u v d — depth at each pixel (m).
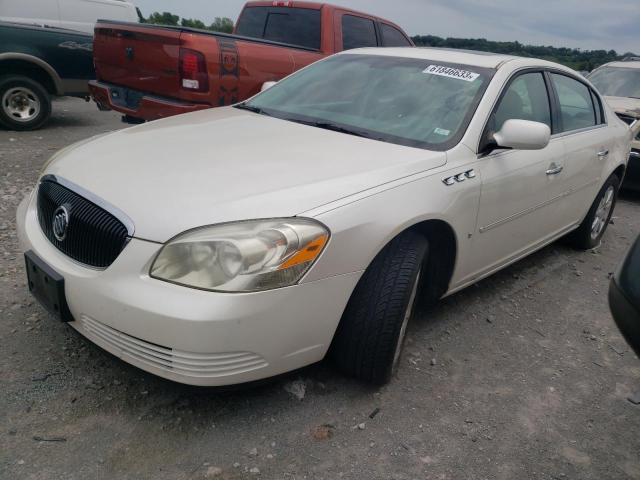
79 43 8.32
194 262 2.18
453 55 3.95
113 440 2.38
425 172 2.91
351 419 2.65
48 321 3.17
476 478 2.41
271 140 3.09
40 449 2.29
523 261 4.97
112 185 2.50
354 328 2.66
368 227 2.51
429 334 3.52
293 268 2.28
